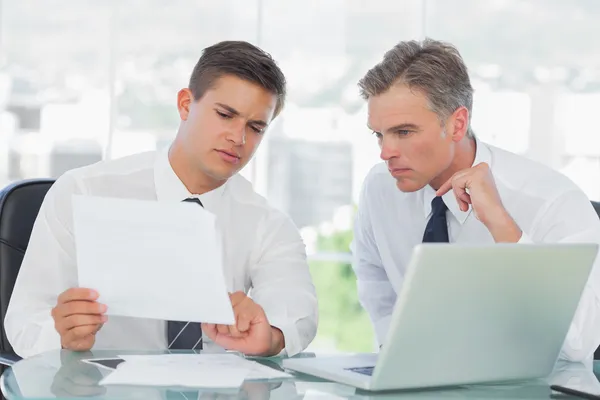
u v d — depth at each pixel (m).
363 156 4.78
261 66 2.27
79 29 4.53
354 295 5.05
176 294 1.83
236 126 2.28
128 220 1.78
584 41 4.57
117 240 1.81
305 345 2.25
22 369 1.75
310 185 4.79
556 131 4.61
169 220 1.76
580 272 1.71
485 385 1.76
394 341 1.58
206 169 2.33
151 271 1.82
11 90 4.50
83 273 1.88
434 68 2.26
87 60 4.54
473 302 1.61
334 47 4.74
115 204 1.78
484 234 2.52
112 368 1.78
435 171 2.35
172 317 1.87
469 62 4.66
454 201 2.51
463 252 1.55
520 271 1.63
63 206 2.39
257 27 4.67
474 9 4.65
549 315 1.72
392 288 2.79
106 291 1.89
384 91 2.29
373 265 2.84
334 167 4.80
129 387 1.61
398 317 1.56
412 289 1.54
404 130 2.29
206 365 1.84
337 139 4.78
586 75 4.58
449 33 4.68
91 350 2.00
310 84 4.76
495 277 1.61
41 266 2.34
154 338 2.39
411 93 2.26
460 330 1.63
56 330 2.00
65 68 4.53
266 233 2.52
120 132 4.57
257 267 2.49
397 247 2.71
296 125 4.77
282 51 4.72
